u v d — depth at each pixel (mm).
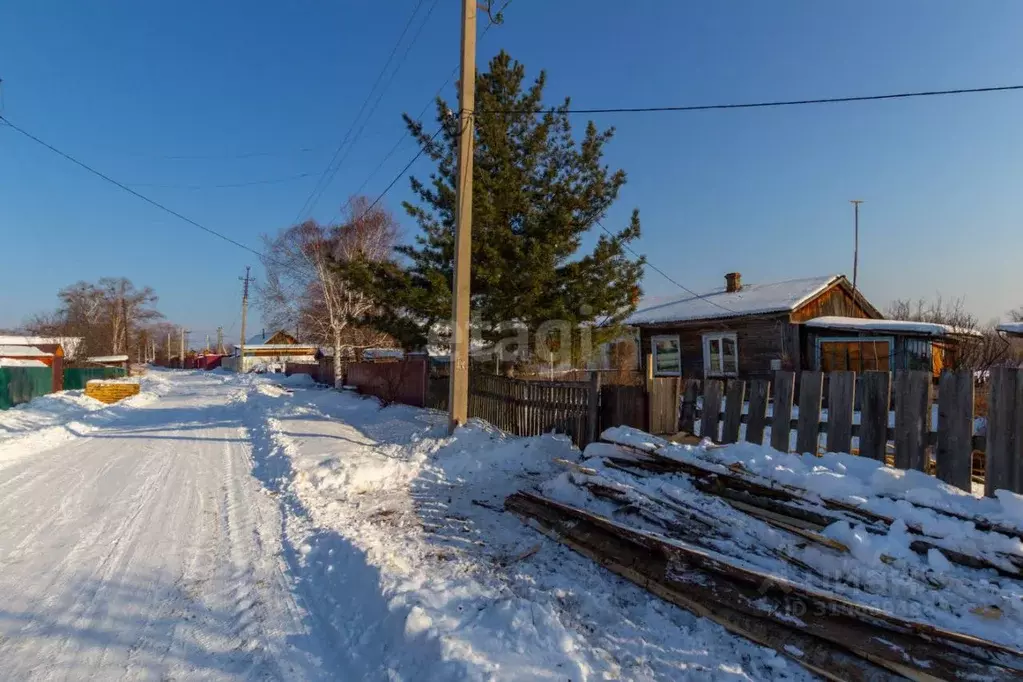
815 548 4020
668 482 5621
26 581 4559
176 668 3307
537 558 4867
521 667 3066
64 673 3258
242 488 7793
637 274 12125
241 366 57188
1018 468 4426
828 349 18266
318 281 38562
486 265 11367
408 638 3383
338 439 10875
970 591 3363
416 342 12695
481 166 11961
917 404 5121
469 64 10297
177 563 4938
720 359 20172
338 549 4988
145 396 26812
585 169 12109
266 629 3762
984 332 18469
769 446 5703
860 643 3104
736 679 3037
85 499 7230
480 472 8094
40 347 36875
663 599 4012
